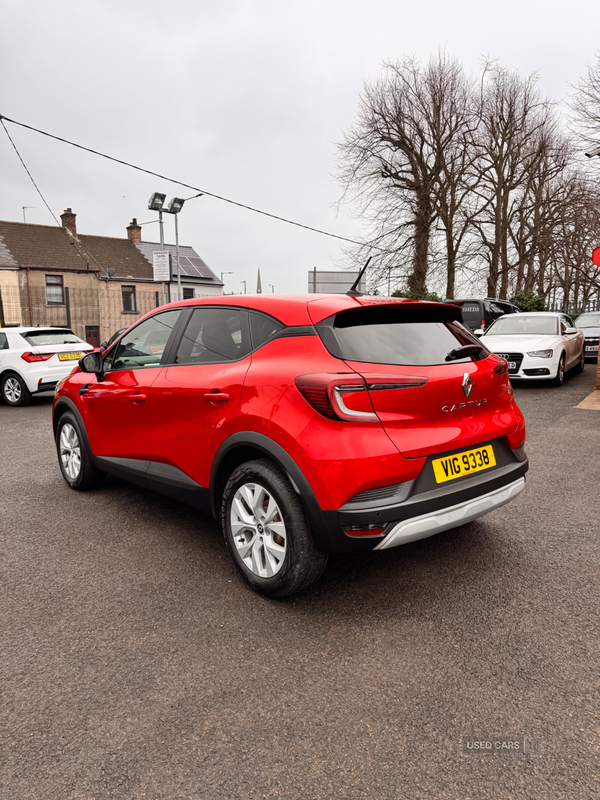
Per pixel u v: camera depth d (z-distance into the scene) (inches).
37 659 93.0
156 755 71.9
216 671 89.0
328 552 102.4
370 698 81.8
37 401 426.6
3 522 157.4
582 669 87.3
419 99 1033.5
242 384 112.5
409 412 99.5
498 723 76.1
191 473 129.3
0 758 71.8
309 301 115.0
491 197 1162.6
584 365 561.3
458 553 130.7
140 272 1261.1
